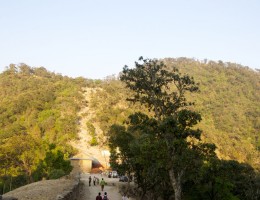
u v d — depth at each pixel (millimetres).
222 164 33094
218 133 128875
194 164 27016
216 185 35562
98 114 126562
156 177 29422
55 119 119312
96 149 104312
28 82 158250
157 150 25344
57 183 32875
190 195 36750
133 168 32125
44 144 65438
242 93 181000
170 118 25656
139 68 29531
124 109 128625
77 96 140875
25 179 58938
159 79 29328
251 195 42406
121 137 33469
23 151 62844
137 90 29828
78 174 54562
